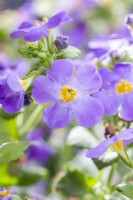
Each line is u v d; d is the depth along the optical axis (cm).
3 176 26
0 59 26
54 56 20
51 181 29
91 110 19
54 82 19
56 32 28
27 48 20
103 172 24
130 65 20
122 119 21
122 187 20
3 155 19
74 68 19
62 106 19
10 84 18
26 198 20
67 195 25
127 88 21
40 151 30
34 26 21
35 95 19
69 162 29
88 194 25
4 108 19
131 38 23
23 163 28
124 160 20
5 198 20
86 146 24
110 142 18
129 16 23
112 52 22
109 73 20
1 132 22
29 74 19
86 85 19
